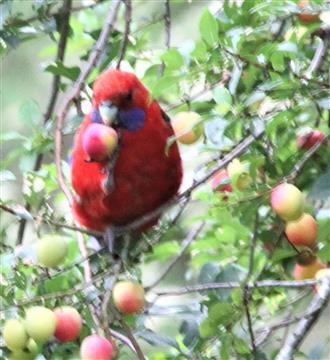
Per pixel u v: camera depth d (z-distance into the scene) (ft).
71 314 25.91
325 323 44.11
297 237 28.58
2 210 29.04
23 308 25.79
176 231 34.86
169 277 41.06
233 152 28.02
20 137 31.14
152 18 34.76
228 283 29.73
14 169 42.78
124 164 30.60
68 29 33.06
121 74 30.66
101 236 30.86
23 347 25.90
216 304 28.55
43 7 32.71
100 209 30.91
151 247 30.01
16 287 26.30
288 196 27.22
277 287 30.73
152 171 30.86
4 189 40.93
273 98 27.37
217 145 28.22
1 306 25.80
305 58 28.48
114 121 30.19
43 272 27.30
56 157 27.37
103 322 25.82
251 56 27.96
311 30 29.40
